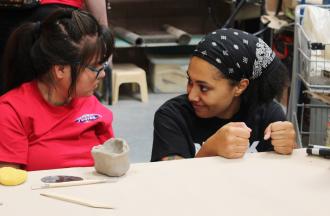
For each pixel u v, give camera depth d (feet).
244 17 15.40
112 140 4.39
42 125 5.15
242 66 5.27
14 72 5.31
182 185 4.03
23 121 5.07
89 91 5.14
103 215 3.54
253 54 5.34
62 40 4.92
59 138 5.23
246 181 4.13
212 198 3.81
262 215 3.59
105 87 14.78
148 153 11.50
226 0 16.34
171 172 4.28
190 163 4.50
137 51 17.30
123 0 17.12
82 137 5.39
